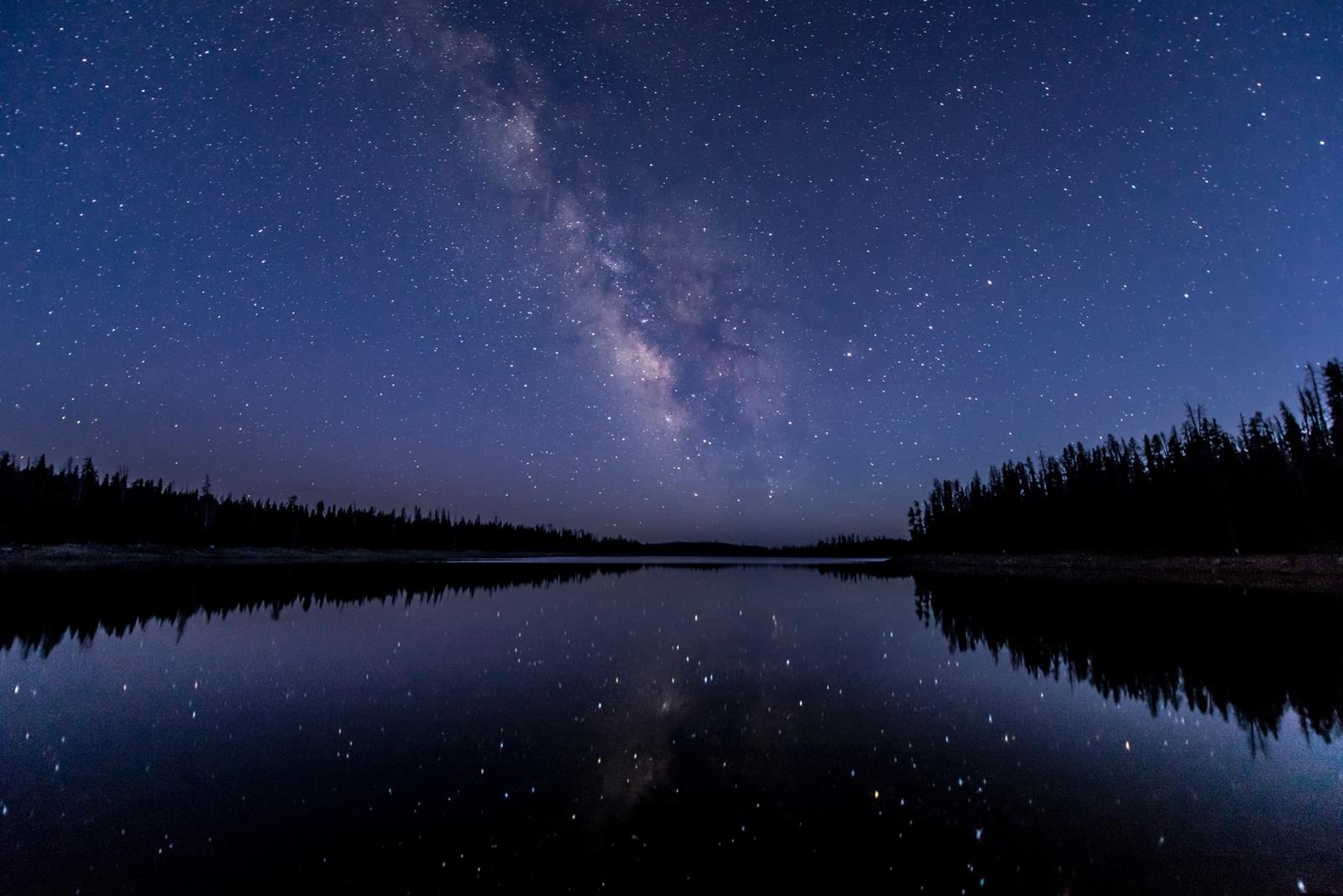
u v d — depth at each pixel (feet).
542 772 24.22
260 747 27.25
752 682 39.29
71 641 53.72
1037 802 21.49
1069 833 19.22
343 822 19.86
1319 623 59.31
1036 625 62.44
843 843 18.56
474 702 34.58
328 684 38.88
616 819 20.13
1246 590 89.45
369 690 37.19
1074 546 170.71
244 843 18.57
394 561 251.39
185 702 34.58
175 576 129.08
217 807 21.07
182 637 55.98
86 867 17.21
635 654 48.52
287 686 38.17
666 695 35.99
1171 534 140.26
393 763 25.21
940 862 17.44
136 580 117.91
